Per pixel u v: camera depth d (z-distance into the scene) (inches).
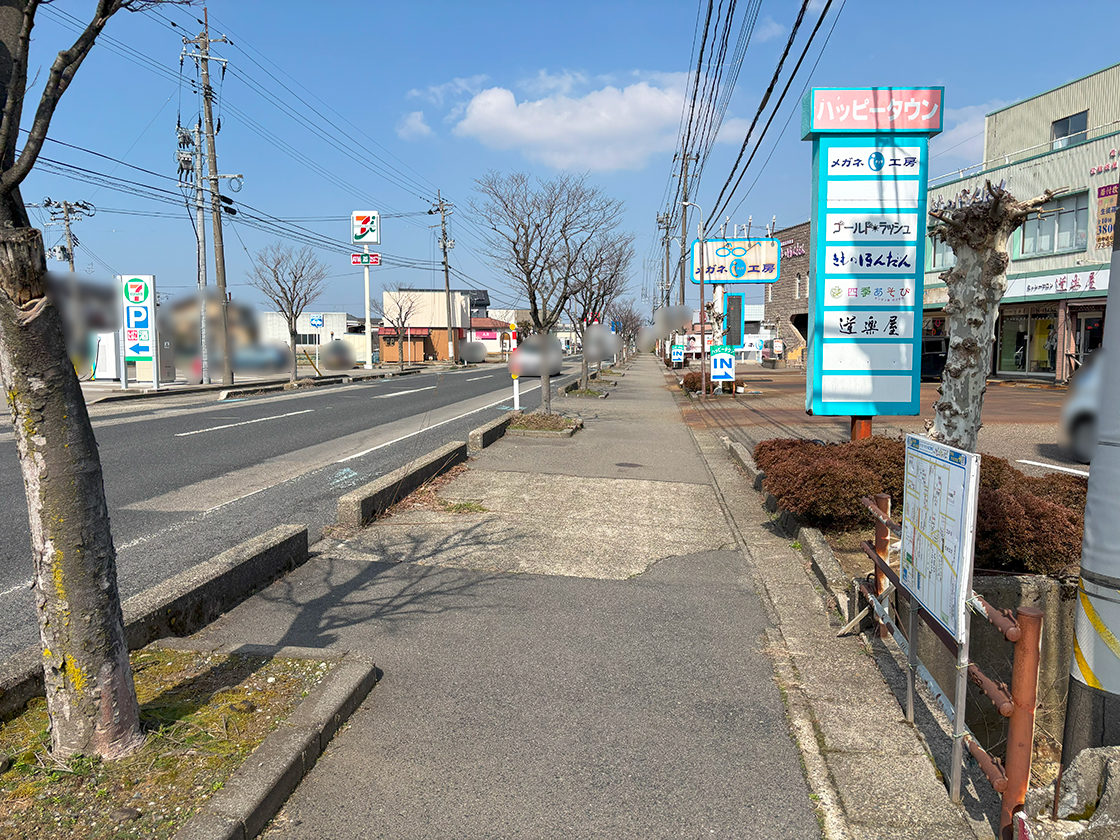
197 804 109.3
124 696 120.9
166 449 474.6
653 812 118.8
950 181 1203.2
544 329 662.5
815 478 265.6
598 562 254.4
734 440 536.1
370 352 1820.9
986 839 113.7
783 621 202.4
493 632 191.3
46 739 123.6
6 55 113.4
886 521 171.2
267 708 139.0
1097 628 103.3
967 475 113.7
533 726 144.4
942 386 224.4
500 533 287.0
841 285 352.8
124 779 114.1
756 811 119.6
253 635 185.8
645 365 2453.2
